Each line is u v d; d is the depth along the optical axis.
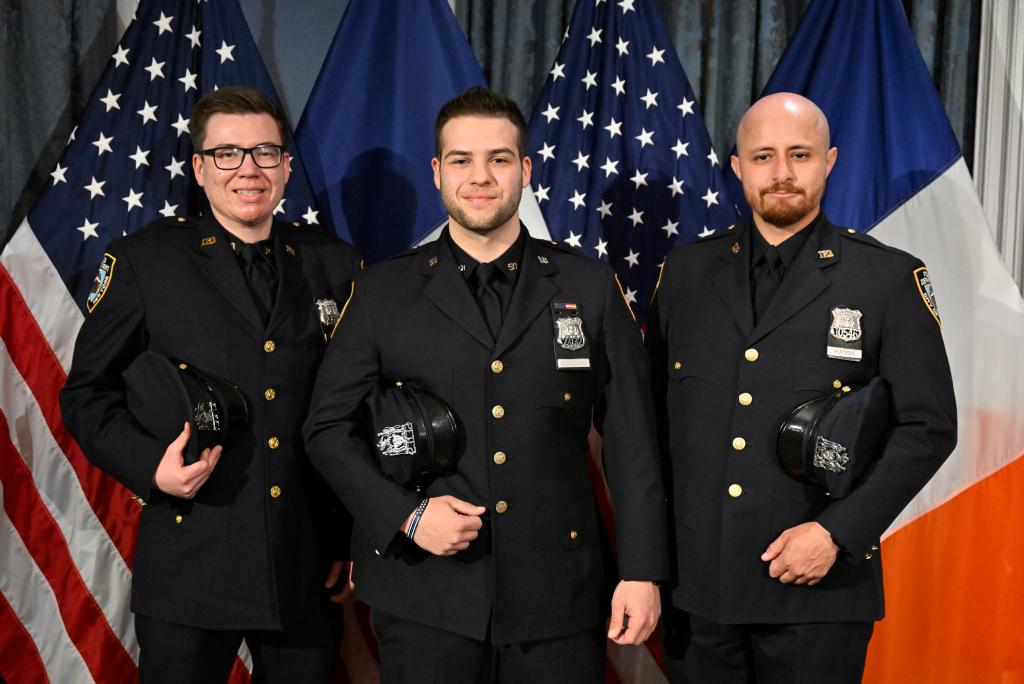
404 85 2.19
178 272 1.70
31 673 2.05
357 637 2.21
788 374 1.60
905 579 2.17
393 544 1.51
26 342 2.03
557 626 1.53
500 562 1.51
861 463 1.50
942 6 2.32
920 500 2.16
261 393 1.68
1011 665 2.13
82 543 2.07
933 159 2.15
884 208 2.17
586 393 1.60
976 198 2.13
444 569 1.54
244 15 2.34
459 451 1.54
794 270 1.65
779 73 2.23
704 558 1.64
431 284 1.61
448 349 1.57
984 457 2.13
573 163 2.21
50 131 2.18
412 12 2.20
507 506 1.53
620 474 1.59
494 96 1.62
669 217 2.23
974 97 2.33
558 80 2.21
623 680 2.26
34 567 2.05
